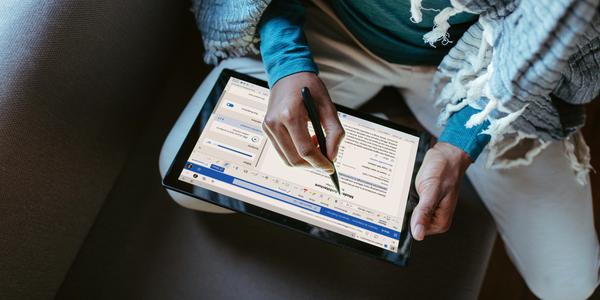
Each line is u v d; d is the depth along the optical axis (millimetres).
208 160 547
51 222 549
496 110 531
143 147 706
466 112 614
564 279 676
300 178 547
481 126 600
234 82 597
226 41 632
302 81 537
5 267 492
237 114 577
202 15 669
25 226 508
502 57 469
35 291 551
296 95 516
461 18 565
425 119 769
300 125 496
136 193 671
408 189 561
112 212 655
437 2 538
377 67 698
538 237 670
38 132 497
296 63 553
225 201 529
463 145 605
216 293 605
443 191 576
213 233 639
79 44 523
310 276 618
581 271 666
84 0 524
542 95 460
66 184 558
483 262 659
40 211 525
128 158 698
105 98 587
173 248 630
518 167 662
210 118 570
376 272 625
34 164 501
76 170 570
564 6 375
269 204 532
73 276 610
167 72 742
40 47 489
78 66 528
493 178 677
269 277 615
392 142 584
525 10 427
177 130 640
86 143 574
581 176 671
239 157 551
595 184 1038
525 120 582
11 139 470
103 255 625
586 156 678
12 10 491
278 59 564
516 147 666
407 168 572
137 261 622
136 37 612
